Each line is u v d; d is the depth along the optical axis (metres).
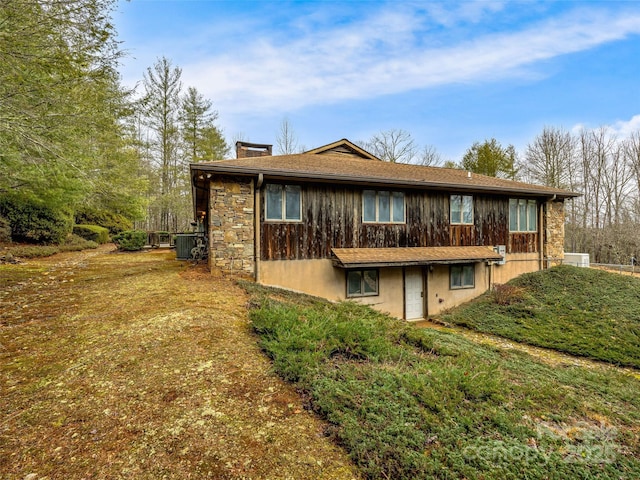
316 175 8.61
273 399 3.03
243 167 8.05
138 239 16.62
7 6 6.07
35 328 4.66
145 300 6.00
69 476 2.07
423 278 10.97
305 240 9.20
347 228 9.70
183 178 25.58
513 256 12.30
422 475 2.20
